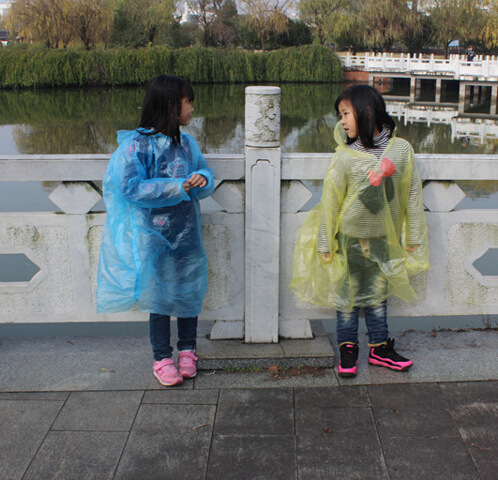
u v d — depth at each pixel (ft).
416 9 129.29
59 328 12.69
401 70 103.09
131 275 7.64
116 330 12.61
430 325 12.84
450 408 7.72
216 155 8.31
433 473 6.53
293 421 7.48
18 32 122.21
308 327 9.18
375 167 7.44
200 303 8.05
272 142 8.13
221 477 6.51
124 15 129.49
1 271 16.34
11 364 8.91
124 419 7.55
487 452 6.86
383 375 8.56
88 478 6.50
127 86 118.83
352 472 6.56
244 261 8.85
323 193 7.83
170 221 7.47
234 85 123.85
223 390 8.20
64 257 8.88
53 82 114.11
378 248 7.97
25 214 8.69
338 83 128.16
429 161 8.52
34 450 6.95
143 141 7.25
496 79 82.74
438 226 8.94
